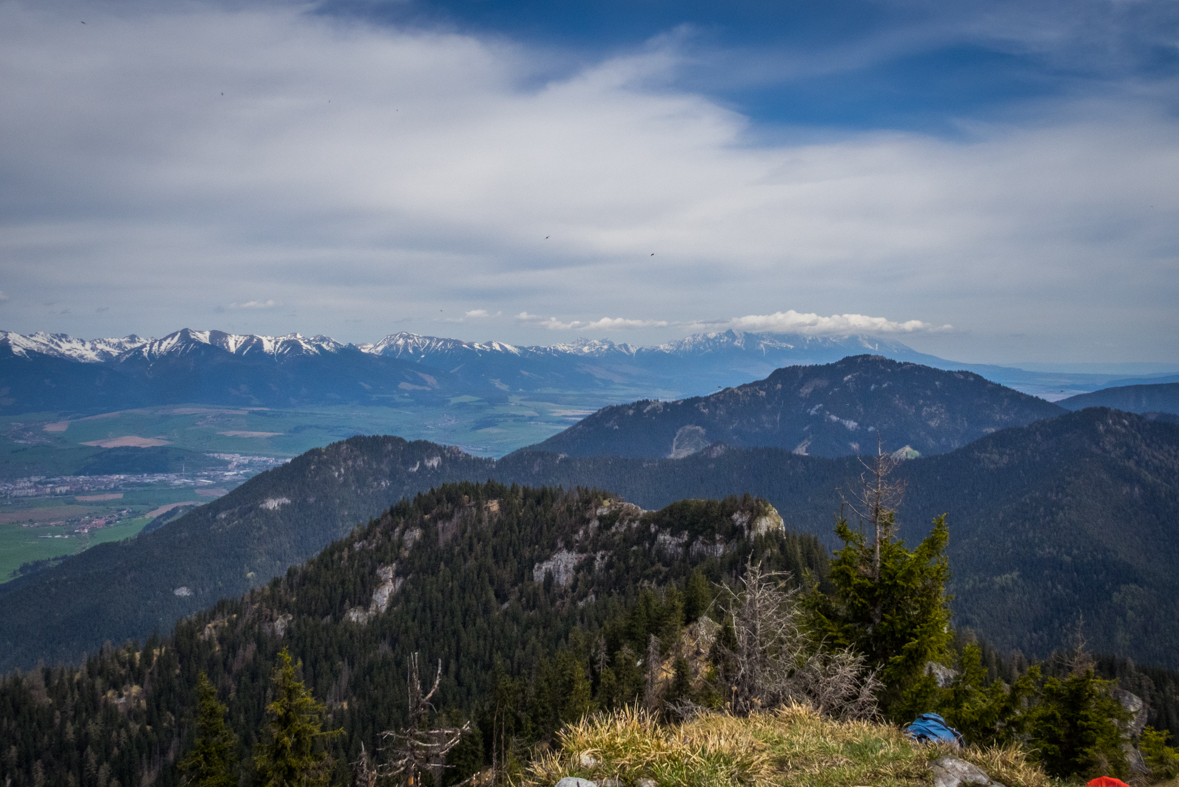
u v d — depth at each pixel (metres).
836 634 23.88
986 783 10.27
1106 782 11.80
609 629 80.88
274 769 32.53
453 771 48.22
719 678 23.50
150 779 118.38
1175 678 98.06
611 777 9.68
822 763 10.87
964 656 24.33
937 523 23.62
